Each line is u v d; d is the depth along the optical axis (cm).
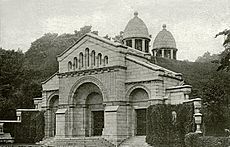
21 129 5947
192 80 6316
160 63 6662
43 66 9912
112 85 4969
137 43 6981
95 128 5444
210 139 3509
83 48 5362
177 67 6750
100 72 5128
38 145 5291
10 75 7475
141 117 4978
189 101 4297
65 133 5369
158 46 7606
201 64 7056
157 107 4469
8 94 7306
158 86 4728
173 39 7644
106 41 5100
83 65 5344
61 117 5434
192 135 3775
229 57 4538
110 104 4966
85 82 5291
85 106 5478
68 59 5522
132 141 4778
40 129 5931
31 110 6047
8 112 7125
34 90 7762
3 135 5797
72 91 5416
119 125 4859
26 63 9838
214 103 5112
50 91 5984
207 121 4834
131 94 5025
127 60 5053
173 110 4484
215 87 5362
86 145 4769
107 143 4775
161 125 4422
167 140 4388
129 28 7050
